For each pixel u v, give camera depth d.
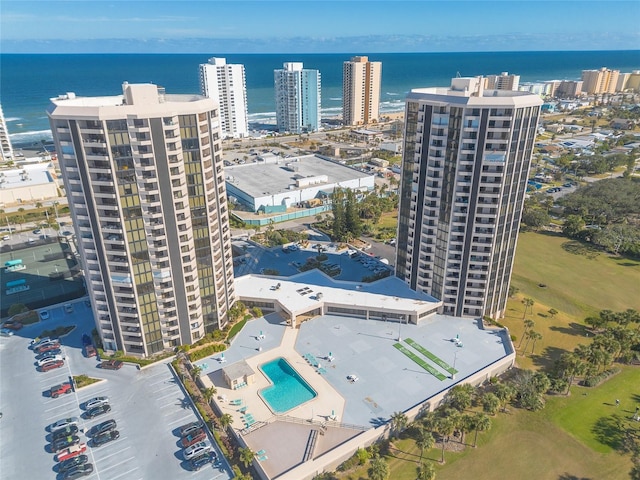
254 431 86.38
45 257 151.88
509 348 111.12
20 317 120.00
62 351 109.31
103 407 91.81
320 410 91.50
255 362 105.94
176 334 107.94
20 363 105.38
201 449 82.19
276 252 167.88
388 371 103.12
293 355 108.50
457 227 113.12
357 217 176.12
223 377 100.44
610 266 160.88
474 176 106.19
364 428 86.69
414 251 124.94
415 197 119.25
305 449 82.31
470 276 117.81
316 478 77.50
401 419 85.62
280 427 87.38
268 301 125.50
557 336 119.06
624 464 82.75
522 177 109.38
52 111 83.69
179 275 101.69
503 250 116.12
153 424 89.19
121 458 81.75
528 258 166.88
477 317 123.12
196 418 90.69
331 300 124.44
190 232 99.69
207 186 99.00
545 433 89.19
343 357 107.81
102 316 103.50
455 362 106.00
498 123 100.25
